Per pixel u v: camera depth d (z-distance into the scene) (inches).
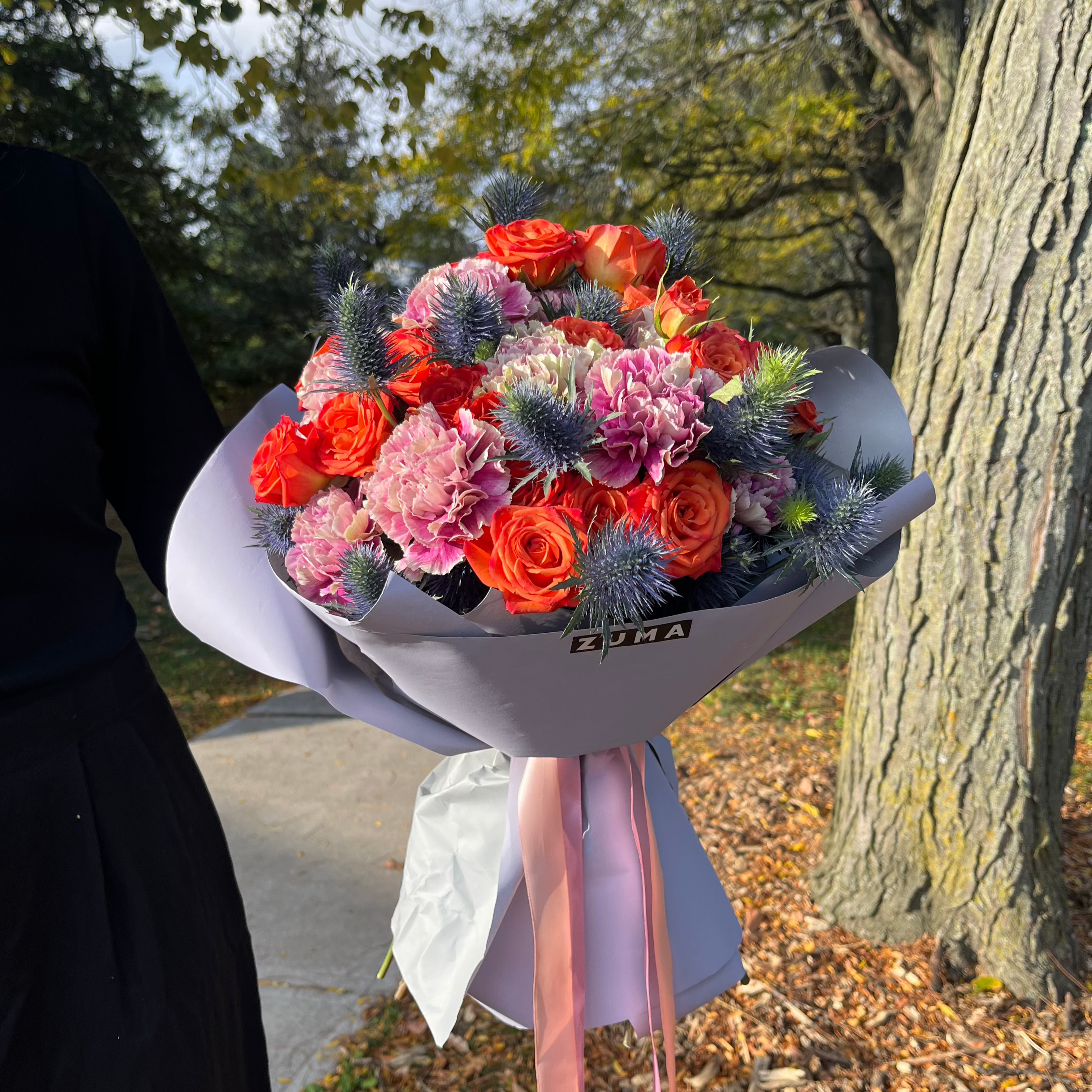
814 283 597.6
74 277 39.8
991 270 82.0
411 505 34.7
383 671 45.7
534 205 52.2
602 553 32.1
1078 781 139.3
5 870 33.9
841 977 94.6
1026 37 77.9
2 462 35.2
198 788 44.6
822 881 106.3
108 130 325.4
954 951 94.2
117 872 37.6
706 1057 85.1
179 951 39.7
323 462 38.5
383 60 171.8
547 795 44.5
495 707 39.0
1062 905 93.5
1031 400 82.3
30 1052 34.0
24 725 35.1
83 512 38.9
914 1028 87.7
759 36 258.4
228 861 46.3
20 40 249.1
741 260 373.7
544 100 256.8
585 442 34.5
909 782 96.8
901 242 255.9
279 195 225.9
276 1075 85.7
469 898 46.9
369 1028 91.2
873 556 42.9
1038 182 78.4
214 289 583.8
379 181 306.2
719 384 38.2
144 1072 36.4
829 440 49.8
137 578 302.8
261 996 96.7
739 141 297.0
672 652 37.4
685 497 35.6
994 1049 85.0
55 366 38.4
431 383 38.7
